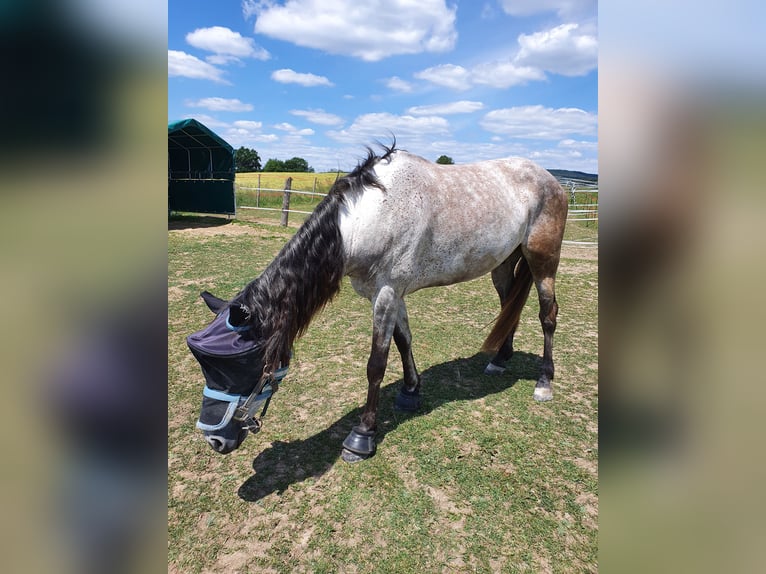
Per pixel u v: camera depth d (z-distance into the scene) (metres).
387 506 2.36
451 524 2.25
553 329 3.47
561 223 3.39
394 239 2.60
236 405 2.09
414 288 2.92
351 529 2.21
